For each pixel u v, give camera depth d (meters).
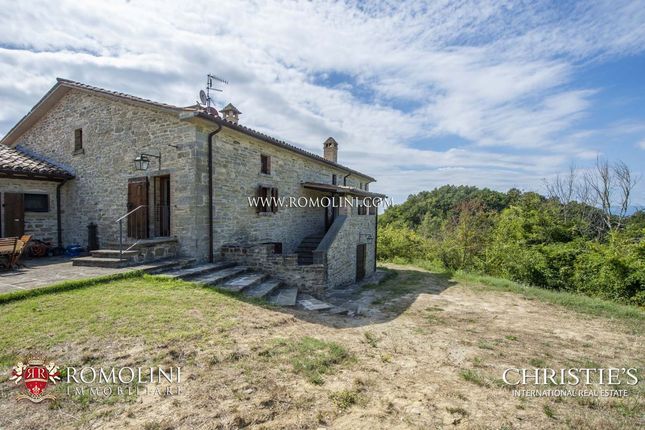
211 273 7.26
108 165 9.16
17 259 6.81
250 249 8.36
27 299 4.60
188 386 2.95
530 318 7.16
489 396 3.33
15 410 2.49
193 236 7.60
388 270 15.30
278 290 7.73
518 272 13.27
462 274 13.70
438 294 9.75
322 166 14.16
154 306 4.72
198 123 7.55
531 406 3.16
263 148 10.07
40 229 9.62
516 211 19.23
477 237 18.39
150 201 8.38
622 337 5.86
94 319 4.07
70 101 10.11
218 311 4.93
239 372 3.30
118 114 8.93
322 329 5.29
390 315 6.99
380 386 3.40
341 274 10.30
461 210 20.97
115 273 6.00
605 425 2.84
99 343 3.50
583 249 12.95
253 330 4.47
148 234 8.30
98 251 7.12
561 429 2.75
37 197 9.61
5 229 8.78
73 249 9.44
